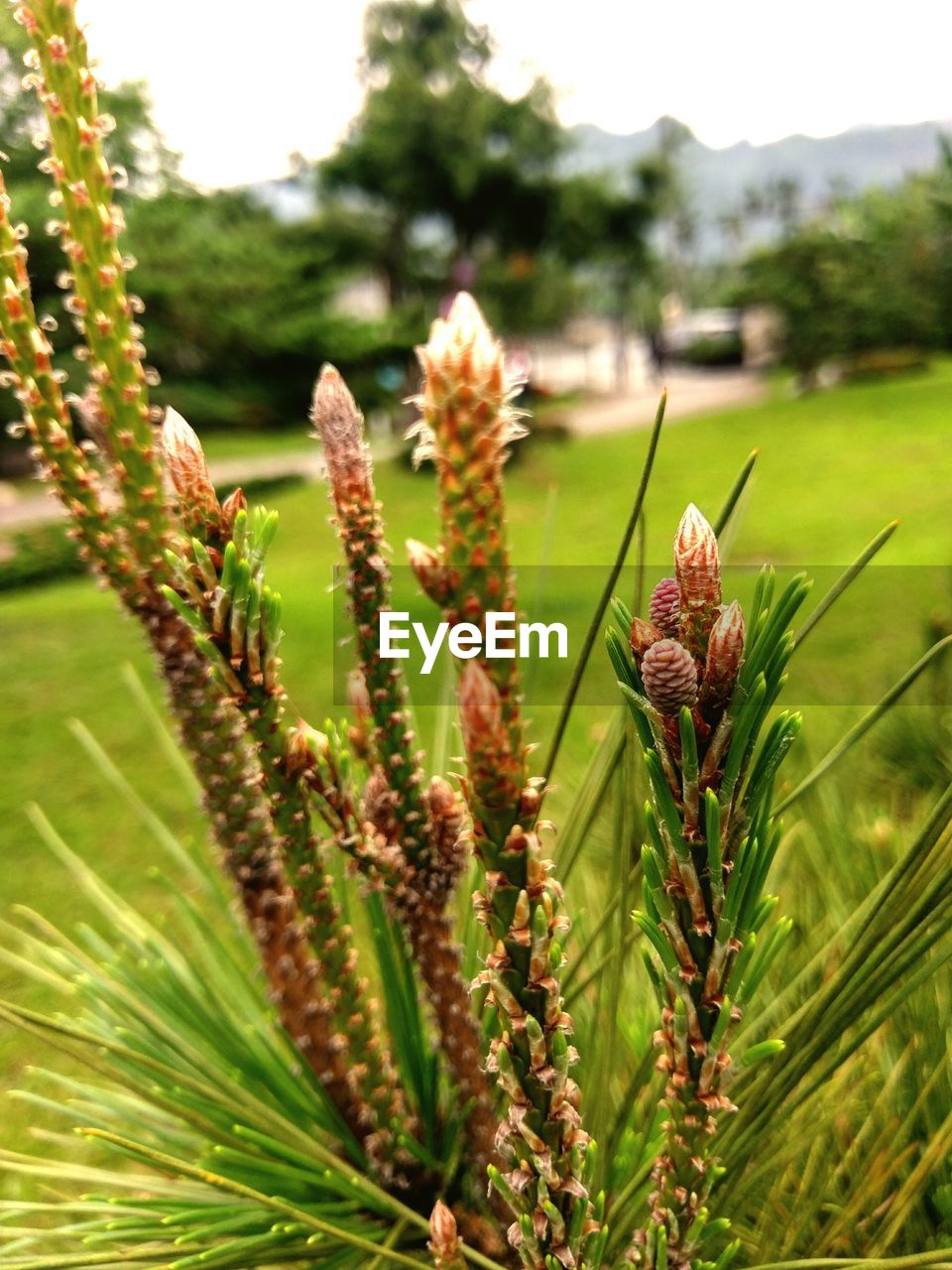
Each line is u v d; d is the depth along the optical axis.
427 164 8.18
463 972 0.34
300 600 3.03
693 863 0.19
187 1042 0.36
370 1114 0.32
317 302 7.39
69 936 1.44
